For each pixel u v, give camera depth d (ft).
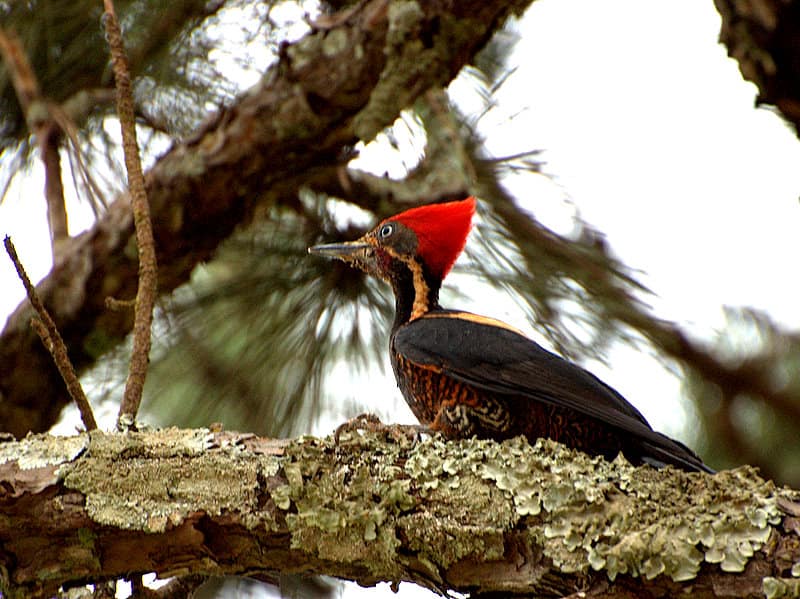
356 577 21.89
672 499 20.74
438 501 21.44
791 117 31.76
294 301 37.42
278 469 21.65
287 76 34.01
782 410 36.65
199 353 36.32
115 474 21.30
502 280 36.91
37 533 21.09
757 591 19.57
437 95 36.52
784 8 29.86
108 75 36.42
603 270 36.70
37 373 35.50
